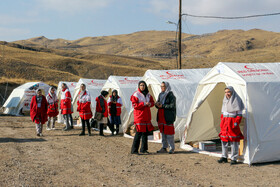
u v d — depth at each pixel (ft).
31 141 35.17
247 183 18.61
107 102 42.06
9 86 122.42
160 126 28.60
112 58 509.76
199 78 42.57
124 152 29.01
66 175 20.62
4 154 27.20
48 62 332.80
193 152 29.09
